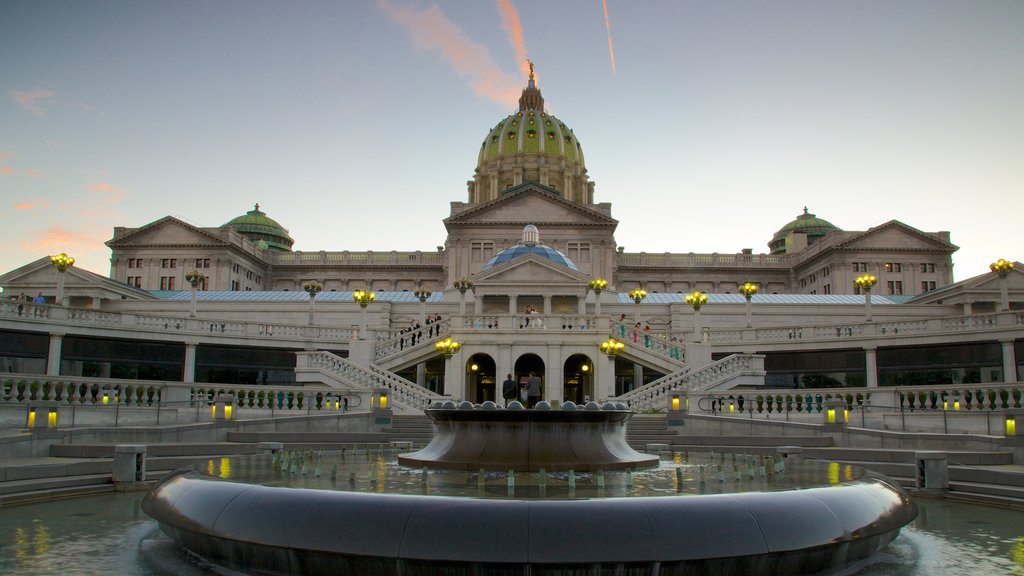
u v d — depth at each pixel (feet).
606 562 26.30
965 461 63.98
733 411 101.45
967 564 34.86
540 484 37.42
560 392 144.46
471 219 354.13
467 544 26.58
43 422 67.26
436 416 49.44
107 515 45.93
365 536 27.45
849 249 354.33
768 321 225.35
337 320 224.53
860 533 30.86
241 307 225.56
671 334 159.63
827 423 83.56
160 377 149.07
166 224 358.43
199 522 31.09
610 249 352.08
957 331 140.46
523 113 496.23
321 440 85.46
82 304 237.66
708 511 28.37
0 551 36.19
